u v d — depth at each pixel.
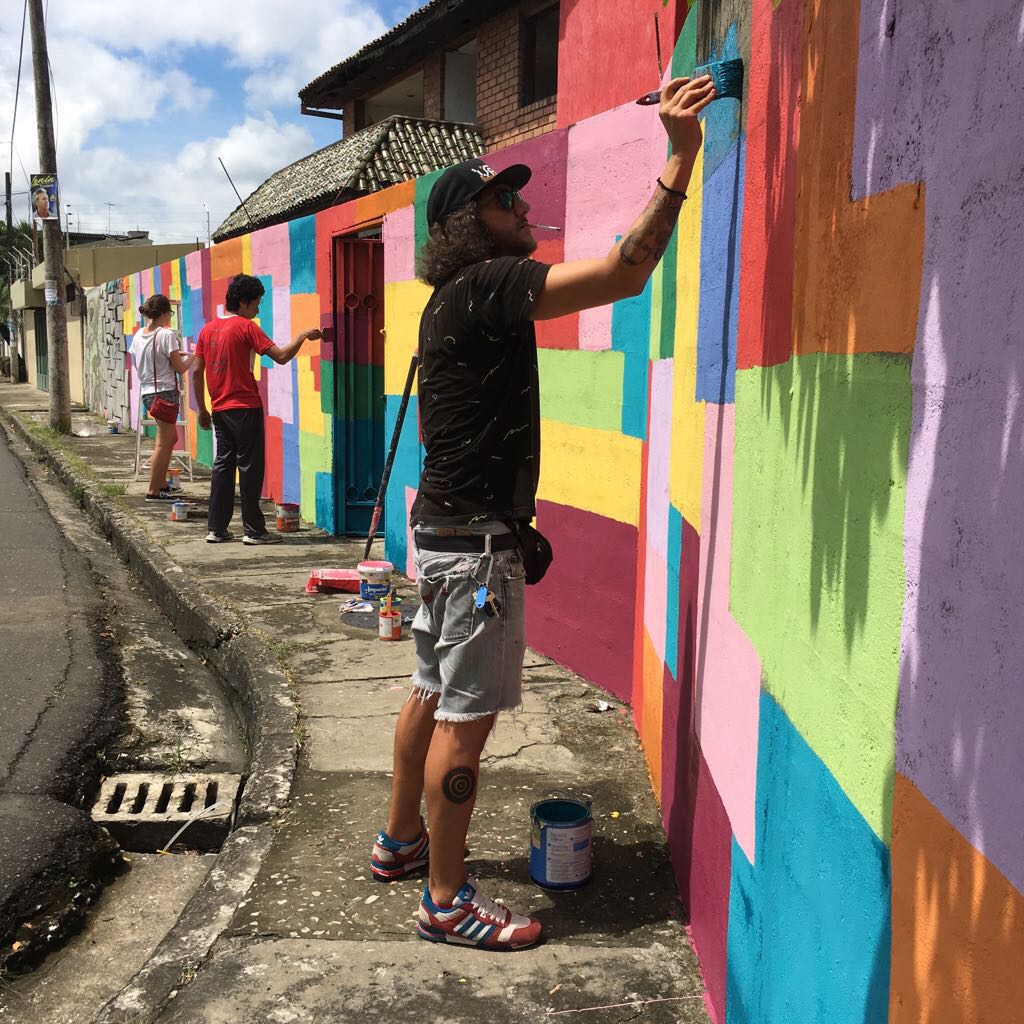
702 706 2.64
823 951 1.56
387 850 3.00
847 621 1.49
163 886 3.45
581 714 4.32
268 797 3.55
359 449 8.34
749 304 2.23
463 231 2.56
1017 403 1.01
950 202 1.16
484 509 2.58
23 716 4.63
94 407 23.03
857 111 1.49
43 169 17.20
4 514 10.12
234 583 6.66
